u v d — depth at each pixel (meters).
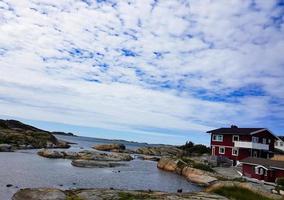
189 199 27.19
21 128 118.06
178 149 113.31
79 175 48.84
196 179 50.53
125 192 28.95
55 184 39.28
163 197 27.45
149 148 115.25
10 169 48.25
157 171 63.06
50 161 65.12
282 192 35.34
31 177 42.88
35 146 97.38
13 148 85.06
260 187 34.69
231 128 76.50
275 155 68.06
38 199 25.92
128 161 79.69
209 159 67.75
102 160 74.75
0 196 29.88
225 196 31.94
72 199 26.30
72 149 106.94
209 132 77.62
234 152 70.81
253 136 69.00
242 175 53.38
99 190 29.28
